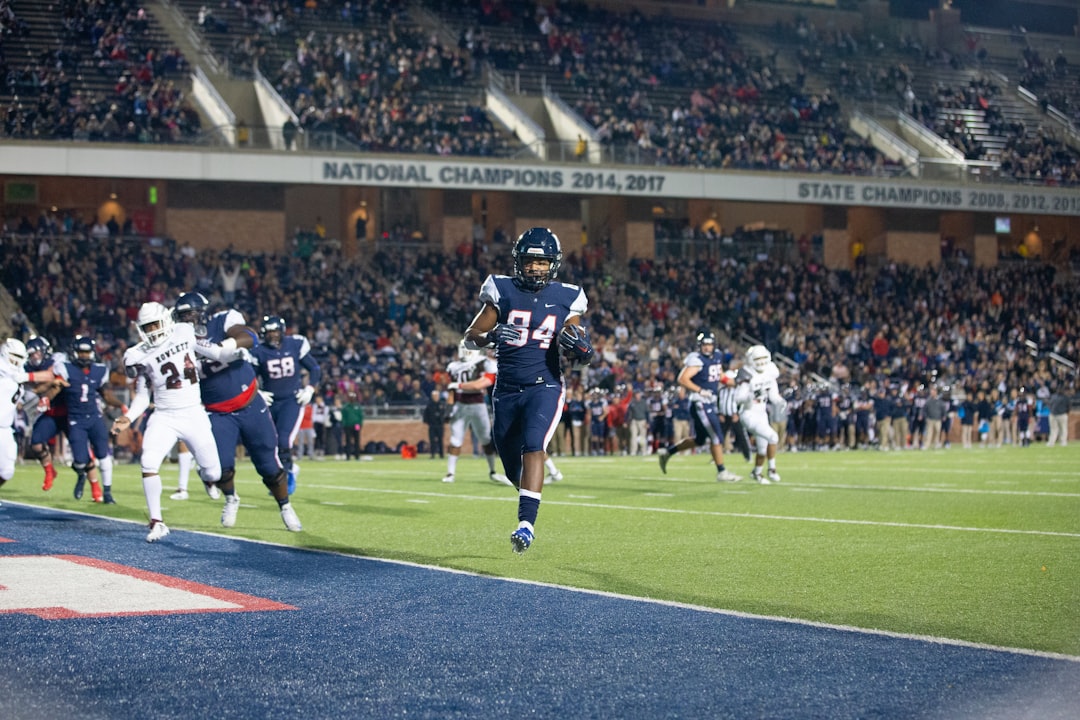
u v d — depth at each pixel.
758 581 13.49
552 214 74.81
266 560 15.33
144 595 12.36
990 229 82.88
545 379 13.90
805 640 10.03
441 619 11.02
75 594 12.38
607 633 10.35
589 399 56.69
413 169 65.44
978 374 67.00
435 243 72.38
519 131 70.06
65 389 25.44
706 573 14.13
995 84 90.94
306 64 69.25
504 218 74.56
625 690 8.30
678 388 55.56
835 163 75.44
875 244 80.81
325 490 29.14
